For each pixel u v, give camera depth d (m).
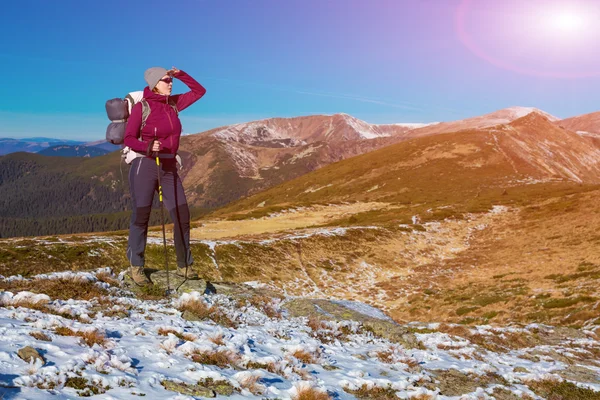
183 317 9.35
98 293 9.59
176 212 10.09
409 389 7.93
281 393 6.18
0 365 4.88
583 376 12.41
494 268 57.22
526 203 97.06
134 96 9.09
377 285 57.19
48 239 56.34
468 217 90.56
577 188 107.00
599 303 32.09
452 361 11.34
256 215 101.75
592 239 60.97
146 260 49.53
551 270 49.66
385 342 11.77
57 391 4.69
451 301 43.84
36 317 7.02
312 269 61.91
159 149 9.00
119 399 4.84
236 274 56.75
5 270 44.66
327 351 9.52
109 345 6.41
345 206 116.94
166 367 6.18
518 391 9.70
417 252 71.44
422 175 153.00
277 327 10.41
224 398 5.60
